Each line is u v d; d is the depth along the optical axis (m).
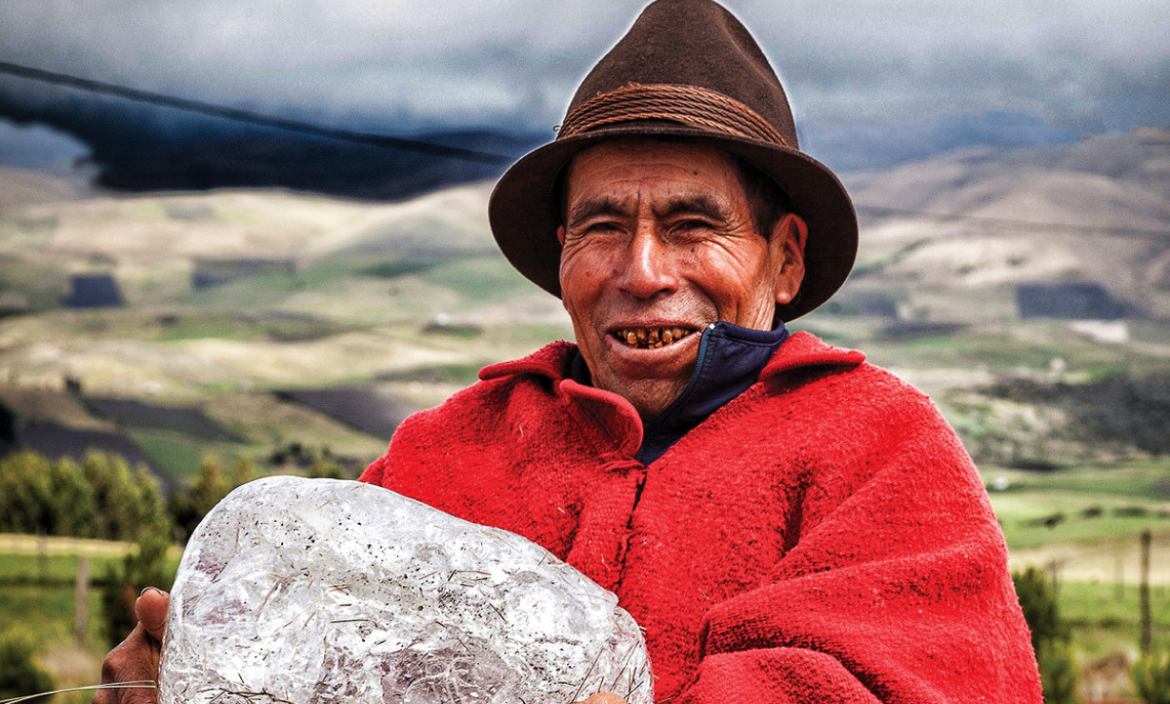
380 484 1.75
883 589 1.19
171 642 1.06
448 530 1.15
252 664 1.04
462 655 1.07
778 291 1.69
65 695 12.21
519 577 1.13
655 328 1.51
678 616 1.33
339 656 1.05
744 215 1.54
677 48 1.55
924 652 1.14
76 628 19.98
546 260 1.95
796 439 1.40
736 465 1.41
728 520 1.36
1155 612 26.03
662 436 1.54
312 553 1.10
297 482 1.18
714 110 1.50
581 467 1.52
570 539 1.47
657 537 1.38
